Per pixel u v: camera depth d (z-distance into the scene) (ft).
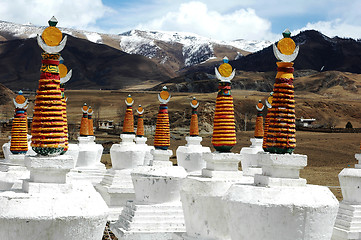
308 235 33.50
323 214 33.86
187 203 46.44
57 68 34.40
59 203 31.45
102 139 276.41
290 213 33.04
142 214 57.31
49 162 32.89
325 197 34.53
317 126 377.30
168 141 61.77
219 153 45.93
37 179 33.24
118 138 283.59
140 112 80.89
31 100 463.83
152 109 476.13
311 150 216.33
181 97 509.76
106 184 75.82
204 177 46.52
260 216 33.37
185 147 75.46
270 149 36.52
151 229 56.75
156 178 57.88
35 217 30.32
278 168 35.70
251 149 75.66
